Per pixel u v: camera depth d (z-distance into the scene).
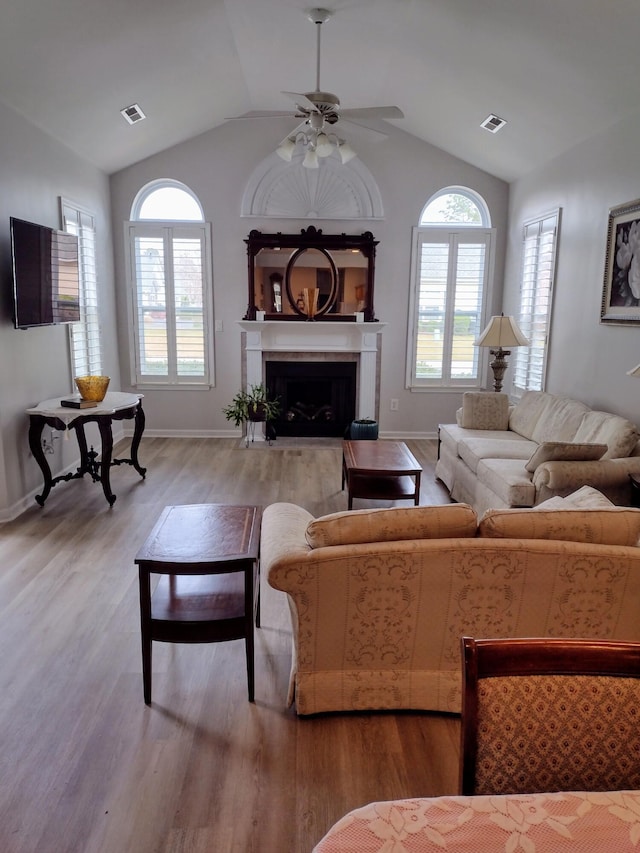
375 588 2.07
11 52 3.46
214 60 4.61
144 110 4.98
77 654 2.60
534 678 1.10
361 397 6.63
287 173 6.22
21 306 4.07
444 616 2.12
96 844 1.69
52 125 4.58
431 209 6.44
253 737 2.12
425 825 0.88
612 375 4.23
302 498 4.68
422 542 2.04
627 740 1.09
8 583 3.22
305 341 6.55
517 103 4.52
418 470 3.90
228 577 2.59
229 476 5.25
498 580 2.06
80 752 2.04
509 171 5.96
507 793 1.09
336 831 0.88
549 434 4.42
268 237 6.27
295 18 4.01
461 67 4.32
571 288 4.85
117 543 3.75
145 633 2.23
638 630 2.12
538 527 2.06
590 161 4.50
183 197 6.35
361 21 4.02
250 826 1.75
